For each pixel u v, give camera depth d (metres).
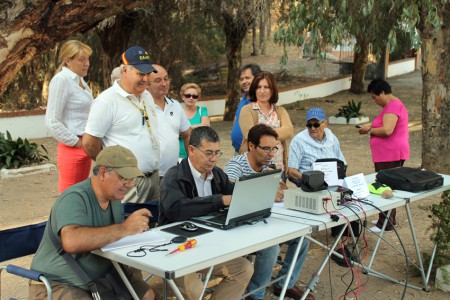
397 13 9.73
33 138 15.48
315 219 4.16
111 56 17.14
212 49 21.77
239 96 18.62
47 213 8.04
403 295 4.91
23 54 4.29
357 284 5.38
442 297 5.12
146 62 4.75
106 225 3.58
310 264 5.85
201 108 7.06
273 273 5.41
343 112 18.06
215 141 4.22
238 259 4.10
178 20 18.34
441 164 8.84
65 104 5.49
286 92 22.72
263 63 29.94
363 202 4.66
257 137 4.72
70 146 5.50
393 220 6.86
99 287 3.51
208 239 3.65
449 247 5.96
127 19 16.83
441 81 8.69
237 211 3.90
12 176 10.41
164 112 5.39
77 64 5.51
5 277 5.67
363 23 9.86
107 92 4.77
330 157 5.73
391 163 6.69
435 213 5.44
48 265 3.47
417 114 18.98
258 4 11.55
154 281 4.72
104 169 3.46
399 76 31.06
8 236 3.87
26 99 18.70
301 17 6.73
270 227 3.94
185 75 23.91
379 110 20.69
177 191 4.18
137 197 4.89
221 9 15.40
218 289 4.11
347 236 5.71
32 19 4.15
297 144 5.70
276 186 4.17
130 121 4.79
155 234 3.72
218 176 4.48
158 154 4.99
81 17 4.32
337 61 28.91
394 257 6.05
